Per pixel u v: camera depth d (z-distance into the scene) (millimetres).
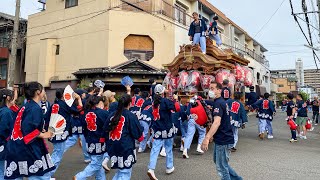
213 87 4648
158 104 5672
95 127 4695
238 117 8258
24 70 21172
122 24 16734
